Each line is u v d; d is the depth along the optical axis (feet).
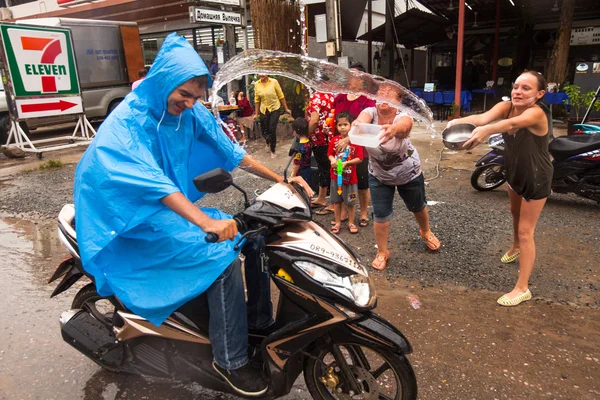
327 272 7.22
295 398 8.87
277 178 9.15
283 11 38.83
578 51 52.60
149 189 6.54
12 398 9.15
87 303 10.14
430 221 17.46
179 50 6.77
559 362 9.57
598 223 16.67
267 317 8.80
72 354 10.55
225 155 8.81
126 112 6.97
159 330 8.18
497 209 18.49
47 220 19.81
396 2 69.21
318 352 7.96
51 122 39.34
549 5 51.11
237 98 36.17
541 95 10.59
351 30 57.11
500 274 13.35
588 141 17.67
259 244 8.04
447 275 13.47
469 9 54.24
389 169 12.89
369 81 10.46
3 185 25.75
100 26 42.19
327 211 19.15
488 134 9.77
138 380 9.59
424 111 11.43
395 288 12.89
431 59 65.72
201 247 7.40
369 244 15.93
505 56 59.47
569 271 13.30
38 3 65.57
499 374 9.27
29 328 11.65
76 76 35.35
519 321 11.07
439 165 25.63
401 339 7.31
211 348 8.11
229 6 36.42
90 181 6.72
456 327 10.93
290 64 9.70
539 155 10.73
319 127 18.16
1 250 16.71
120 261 7.35
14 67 31.60
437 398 8.68
